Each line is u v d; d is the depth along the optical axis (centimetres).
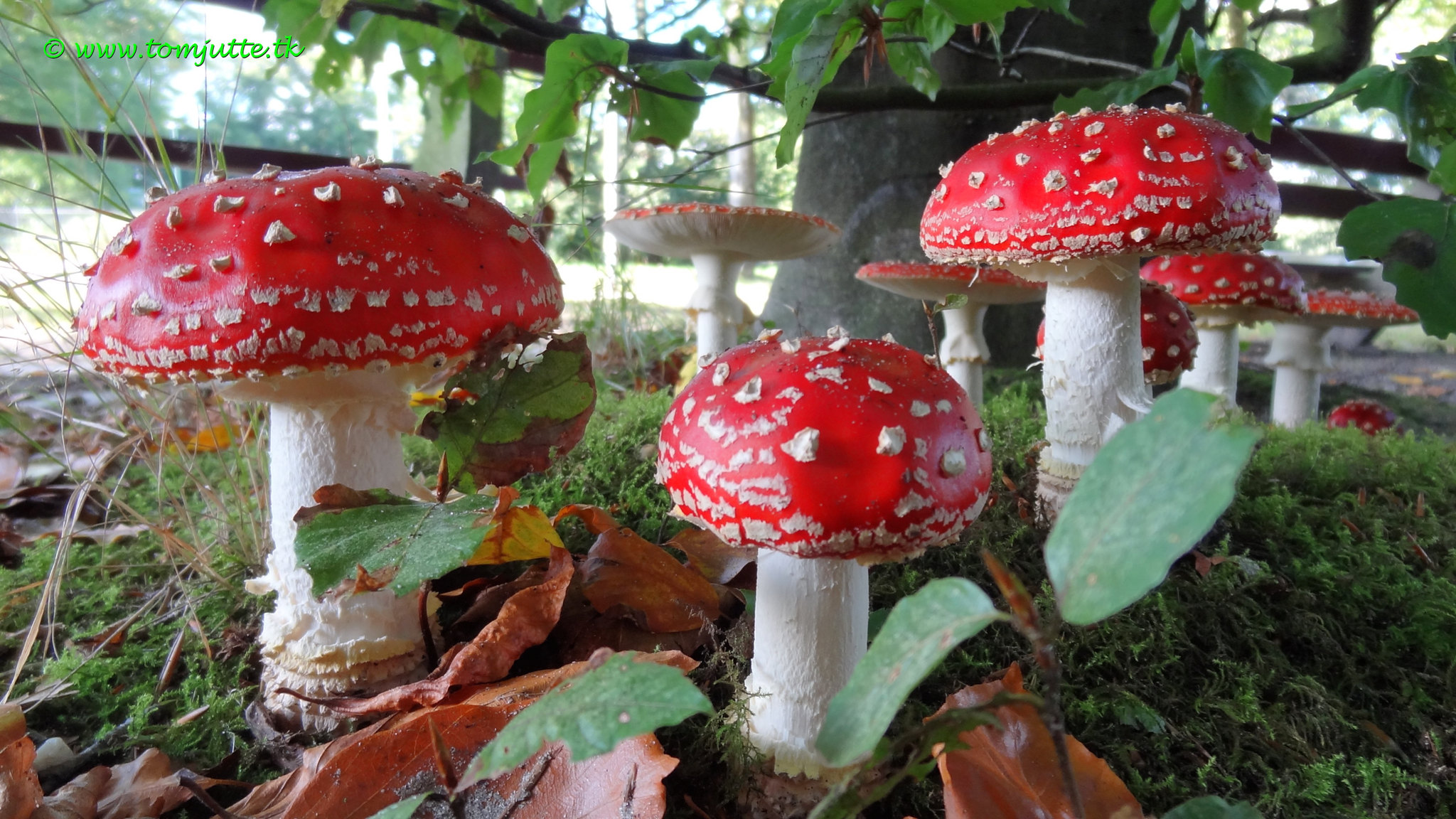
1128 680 27
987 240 27
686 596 27
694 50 49
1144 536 12
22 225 40
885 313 67
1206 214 25
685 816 22
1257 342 106
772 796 22
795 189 74
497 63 60
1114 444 13
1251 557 34
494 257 22
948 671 27
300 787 21
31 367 43
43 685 29
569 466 40
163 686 29
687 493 20
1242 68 32
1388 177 82
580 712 14
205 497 37
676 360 70
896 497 18
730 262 52
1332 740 26
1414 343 102
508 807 20
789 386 19
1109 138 26
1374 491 42
